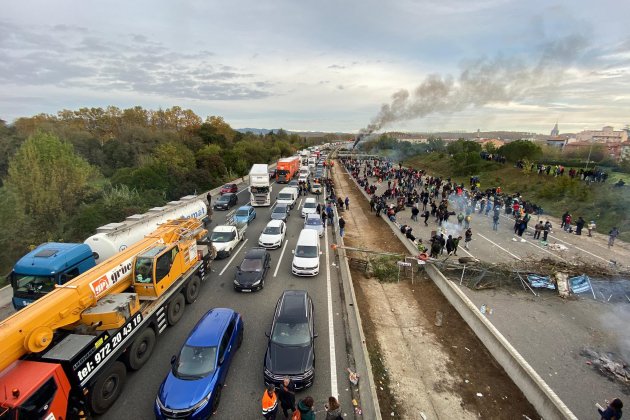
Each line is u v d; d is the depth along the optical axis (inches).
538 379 367.6
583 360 439.5
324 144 7234.3
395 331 503.8
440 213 1056.2
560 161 1809.8
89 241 523.8
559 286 611.2
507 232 991.0
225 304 564.7
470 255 799.1
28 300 437.1
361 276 699.4
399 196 1400.1
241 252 811.4
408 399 374.3
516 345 467.5
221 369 370.6
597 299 596.4
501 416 354.9
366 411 341.4
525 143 1836.9
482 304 577.3
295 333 419.2
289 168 1932.8
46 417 276.4
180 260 514.3
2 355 271.0
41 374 278.4
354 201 1488.7
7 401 255.3
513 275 635.5
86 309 358.3
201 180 1616.6
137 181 1326.3
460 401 373.7
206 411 331.9
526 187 1494.8
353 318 507.8
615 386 394.6
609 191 1173.7
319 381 391.5
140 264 436.1
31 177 882.1
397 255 720.3
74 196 977.5
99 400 335.6
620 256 789.2
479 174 1910.7
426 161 2765.7
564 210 1183.6
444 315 551.2
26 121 2319.1
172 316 492.4
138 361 402.3
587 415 354.6
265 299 582.9
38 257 444.8
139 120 2864.2
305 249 709.9
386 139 3831.2
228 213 1215.6
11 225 740.0
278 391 346.9
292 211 1272.1
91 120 2694.4
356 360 421.7
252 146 2701.8
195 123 3154.5
